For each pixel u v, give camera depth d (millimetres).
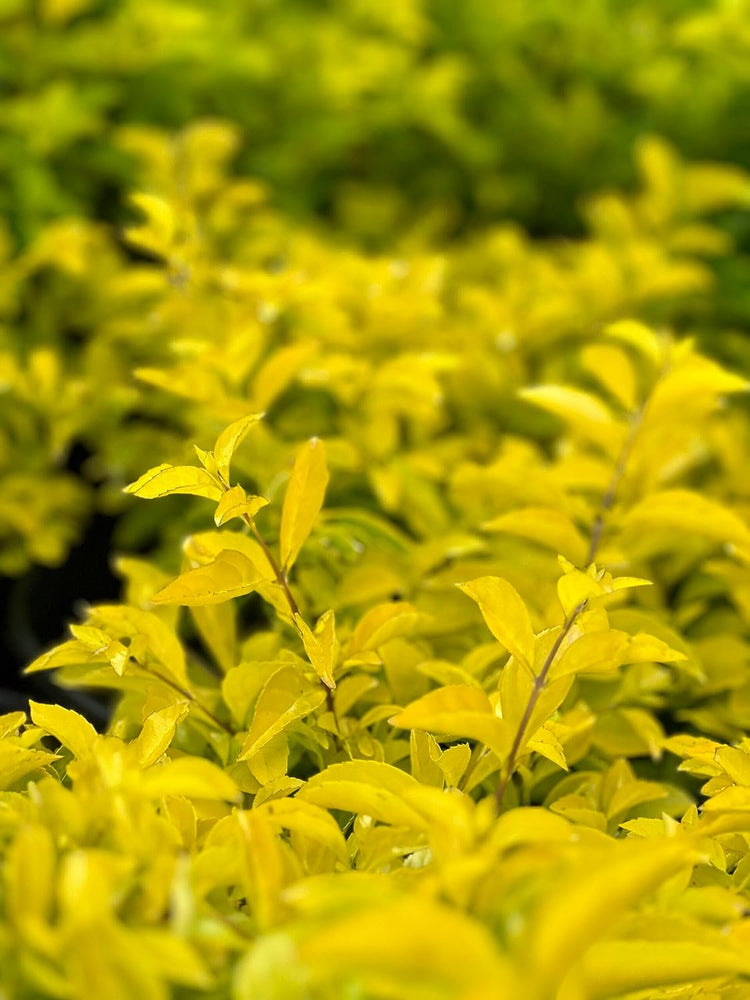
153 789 900
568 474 1138
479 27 2018
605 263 1421
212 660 1220
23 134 1567
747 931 895
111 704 1218
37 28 1692
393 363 1169
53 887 883
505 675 959
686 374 1086
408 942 819
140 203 1150
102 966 853
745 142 1917
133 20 1606
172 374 1126
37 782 971
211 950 877
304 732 997
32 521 1286
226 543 987
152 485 961
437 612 1096
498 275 1643
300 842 949
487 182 1968
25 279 1552
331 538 1097
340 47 1861
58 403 1264
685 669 1072
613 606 1121
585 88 1915
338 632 1042
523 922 851
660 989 911
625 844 904
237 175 1822
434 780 972
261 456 1176
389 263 1358
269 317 1183
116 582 1517
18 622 1323
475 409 1361
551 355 1491
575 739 1034
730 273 1735
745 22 1608
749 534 1059
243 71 1732
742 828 942
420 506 1188
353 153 2059
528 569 1127
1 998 867
